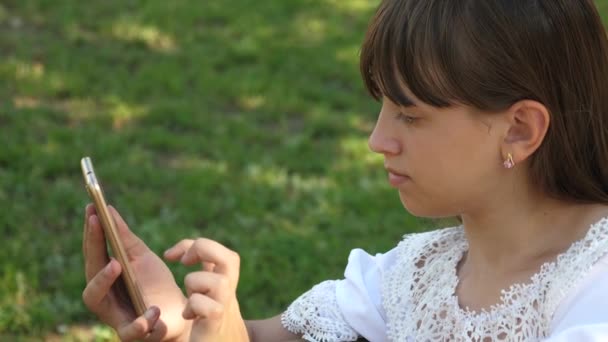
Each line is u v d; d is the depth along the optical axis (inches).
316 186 215.6
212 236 190.1
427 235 71.3
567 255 57.6
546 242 59.4
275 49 299.9
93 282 61.4
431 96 56.2
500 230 60.2
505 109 56.2
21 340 153.1
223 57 290.0
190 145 230.7
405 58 56.5
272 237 189.6
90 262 64.4
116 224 64.4
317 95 267.3
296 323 73.4
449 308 63.3
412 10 57.1
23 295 163.5
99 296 62.0
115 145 224.7
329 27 323.3
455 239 69.2
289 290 171.0
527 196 59.1
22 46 282.0
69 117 241.8
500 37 55.5
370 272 73.1
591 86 58.2
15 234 184.5
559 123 57.3
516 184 58.8
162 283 66.2
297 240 187.9
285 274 175.9
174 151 229.1
